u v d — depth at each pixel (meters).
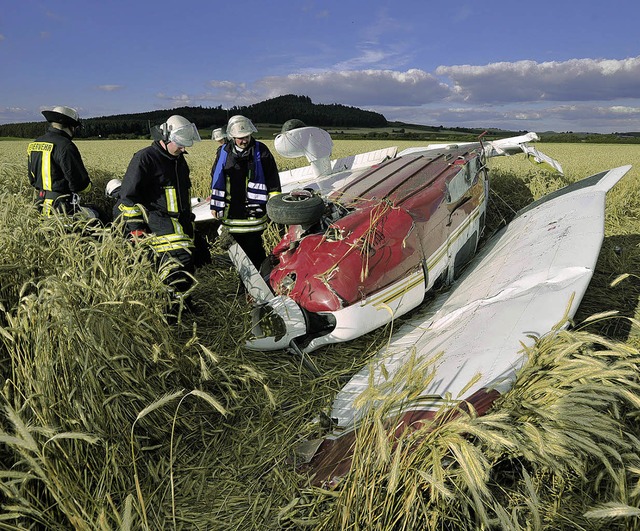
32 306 2.12
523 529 1.61
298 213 3.21
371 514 1.55
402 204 3.56
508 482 1.89
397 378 1.87
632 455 1.54
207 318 3.62
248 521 1.92
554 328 2.02
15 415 1.41
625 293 4.12
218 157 4.52
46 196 4.80
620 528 1.59
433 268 3.55
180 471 2.21
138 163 3.56
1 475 1.43
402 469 1.63
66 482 1.73
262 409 2.64
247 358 3.10
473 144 6.12
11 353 2.05
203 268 5.00
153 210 3.77
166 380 2.54
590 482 1.74
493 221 6.49
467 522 1.66
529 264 3.08
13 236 2.89
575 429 1.60
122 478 1.97
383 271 3.11
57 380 1.96
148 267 2.91
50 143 4.64
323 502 1.88
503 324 2.41
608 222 6.61
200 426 2.46
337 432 2.28
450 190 4.04
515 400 1.76
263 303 3.18
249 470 2.21
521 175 8.47
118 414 2.13
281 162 13.38
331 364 3.08
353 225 3.26
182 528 1.90
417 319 3.47
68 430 1.91
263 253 4.95
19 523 1.67
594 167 11.91
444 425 1.60
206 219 6.05
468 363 2.17
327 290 2.97
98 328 2.27
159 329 2.55
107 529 1.33
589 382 1.75
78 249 2.90
